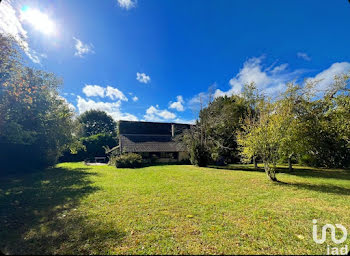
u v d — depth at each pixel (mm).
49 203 5172
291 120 8836
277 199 5738
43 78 12820
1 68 7887
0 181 8781
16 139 9680
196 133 19641
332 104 11742
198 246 2922
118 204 5102
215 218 4113
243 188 7320
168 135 26875
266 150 9133
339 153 14906
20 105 9266
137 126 26203
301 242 3074
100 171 13023
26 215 4219
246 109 17188
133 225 3703
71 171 12781
